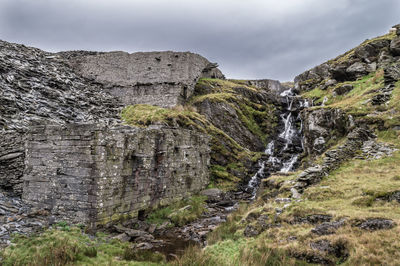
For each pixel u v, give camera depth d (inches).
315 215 377.1
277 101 1507.1
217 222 606.5
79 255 353.7
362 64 1224.2
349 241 295.7
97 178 466.0
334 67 1346.0
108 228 483.5
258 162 1077.1
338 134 824.9
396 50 1095.0
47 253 343.0
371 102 800.9
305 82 1678.2
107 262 355.3
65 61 1509.6
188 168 823.7
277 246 342.0
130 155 554.6
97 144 472.1
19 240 374.6
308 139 948.6
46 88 1072.8
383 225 307.7
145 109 1205.1
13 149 556.1
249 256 329.7
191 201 770.8
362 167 548.1
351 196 426.9
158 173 661.3
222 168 1033.5
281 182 607.5
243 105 1381.6
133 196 562.3
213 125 1207.6
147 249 438.6
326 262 294.8
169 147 710.5
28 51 1386.6
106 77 1428.4
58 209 483.8
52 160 504.4
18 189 534.9
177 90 1306.6
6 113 772.6
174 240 494.0
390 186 417.1
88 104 1144.2
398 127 653.3
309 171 549.3
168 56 1355.8
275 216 420.8
